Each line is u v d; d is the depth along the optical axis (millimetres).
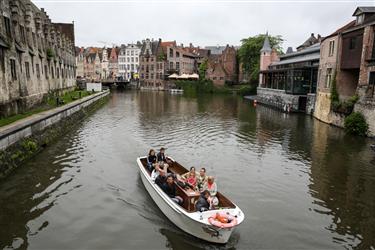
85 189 12609
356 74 27562
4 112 19031
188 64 93312
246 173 14898
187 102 50719
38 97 27078
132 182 13453
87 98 35750
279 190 12875
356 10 26281
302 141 21375
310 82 36969
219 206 9781
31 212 10648
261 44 69625
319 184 13570
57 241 9008
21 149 15312
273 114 35750
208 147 19734
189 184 10680
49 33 35719
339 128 26219
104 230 9625
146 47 91062
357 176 14562
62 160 16188
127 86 89875
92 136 22188
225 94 71250
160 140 21453
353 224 10195
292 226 10000
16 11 22922
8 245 8773
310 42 61000
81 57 104562
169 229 9727
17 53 21938
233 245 8906
